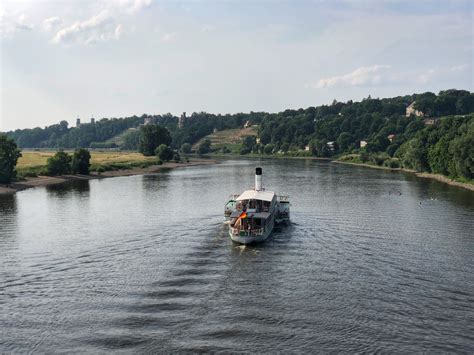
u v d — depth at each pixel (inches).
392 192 5078.7
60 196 5073.8
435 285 2097.7
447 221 3415.4
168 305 1903.3
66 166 7327.8
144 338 1636.3
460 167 5890.8
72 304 1923.0
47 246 2797.7
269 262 2449.6
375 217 3597.4
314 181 6279.5
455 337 1631.4
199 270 2329.0
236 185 5880.9
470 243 2778.1
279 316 1796.3
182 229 3203.7
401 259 2476.6
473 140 5767.7
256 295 1998.0
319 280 2174.0
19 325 1743.4
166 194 5073.8
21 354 1545.3
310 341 1609.3
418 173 7608.3
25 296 2012.8
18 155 6215.6
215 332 1675.7
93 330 1699.1
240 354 1529.3
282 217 3366.1
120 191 5442.9
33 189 5807.1
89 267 2388.0
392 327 1705.2
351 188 5452.8
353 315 1802.4
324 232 3107.8
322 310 1847.9
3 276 2262.6
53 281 2190.0
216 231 3137.3
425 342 1599.4
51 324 1749.5
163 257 2549.2
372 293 2012.8
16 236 3065.9
